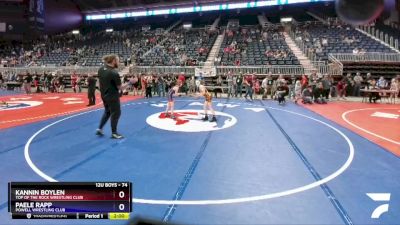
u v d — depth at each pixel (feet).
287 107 46.96
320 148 22.41
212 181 15.70
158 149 21.70
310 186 15.11
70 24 145.38
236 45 92.02
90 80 47.09
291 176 16.51
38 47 121.08
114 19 149.07
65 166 17.71
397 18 98.32
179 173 16.83
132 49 105.09
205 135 26.35
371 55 71.31
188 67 78.84
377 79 70.18
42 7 131.64
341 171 17.33
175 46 100.94
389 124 32.76
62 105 47.70
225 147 22.47
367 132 28.35
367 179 16.07
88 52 109.09
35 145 22.50
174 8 133.69
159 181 15.60
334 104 51.85
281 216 12.04
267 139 25.14
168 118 34.76
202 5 128.67
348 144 23.70
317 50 79.71
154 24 147.02
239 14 137.39
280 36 97.71
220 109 43.24
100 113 38.93
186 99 57.82
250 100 57.31
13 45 128.16
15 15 129.29
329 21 110.22
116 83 24.17
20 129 28.43
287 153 21.03
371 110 44.37
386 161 19.33
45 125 30.48
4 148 21.59
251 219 11.80
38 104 48.98
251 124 31.76
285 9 132.05
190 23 130.21
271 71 72.74
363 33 89.92
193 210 12.47
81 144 22.86
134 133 26.81
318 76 59.82
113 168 17.47
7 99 57.06
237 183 15.46
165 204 12.96
